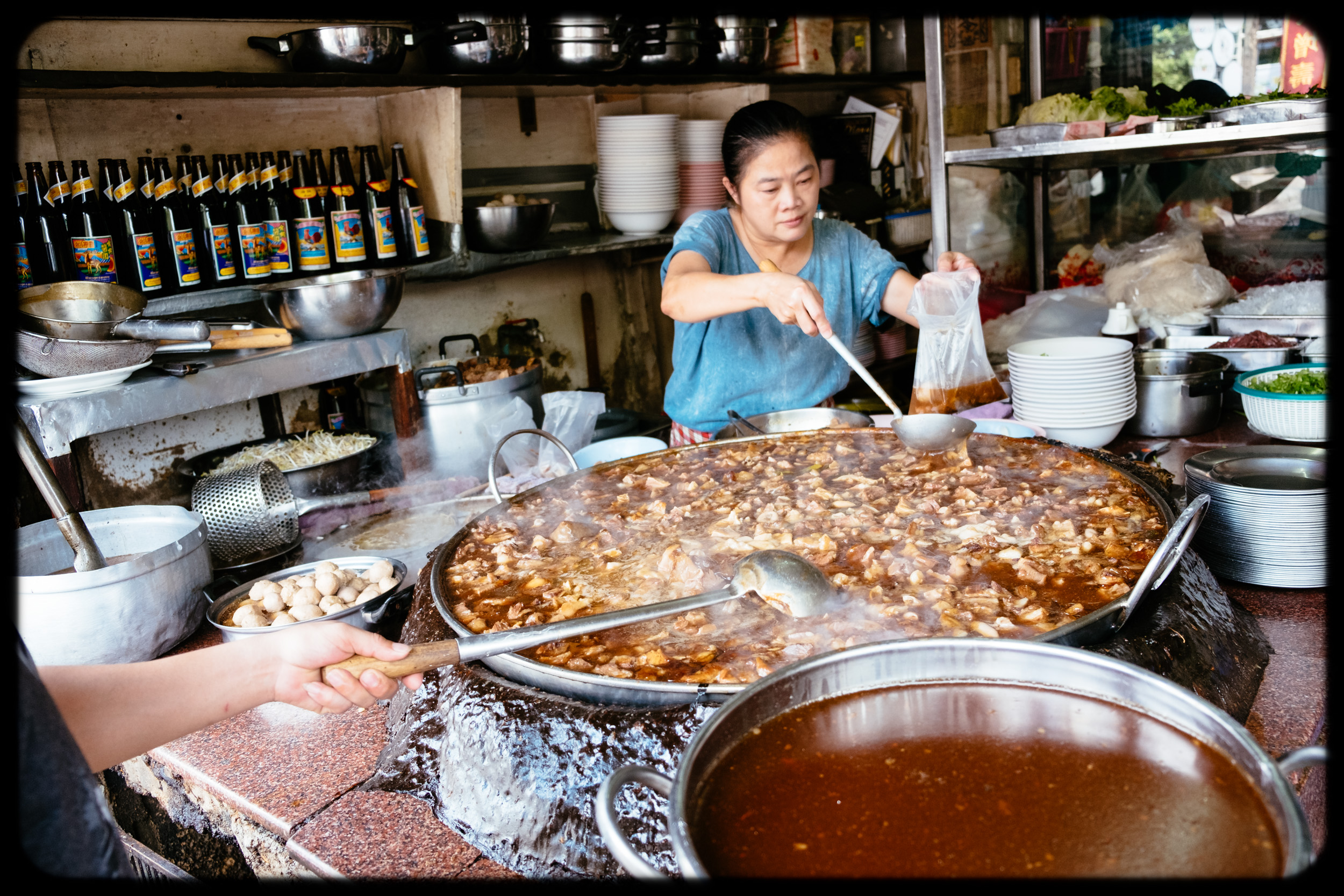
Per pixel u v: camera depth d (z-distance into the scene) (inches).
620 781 30.6
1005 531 62.6
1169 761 31.4
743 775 32.9
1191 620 50.7
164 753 60.3
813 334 83.0
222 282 110.8
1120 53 171.9
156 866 60.7
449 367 119.5
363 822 50.9
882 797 31.5
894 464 80.3
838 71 194.7
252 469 92.0
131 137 108.9
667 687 43.6
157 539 85.2
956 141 147.0
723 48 151.3
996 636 47.5
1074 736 33.5
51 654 68.5
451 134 120.5
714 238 103.0
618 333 179.9
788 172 95.4
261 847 54.6
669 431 139.5
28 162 99.7
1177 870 26.7
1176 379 100.7
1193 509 48.6
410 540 91.0
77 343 81.8
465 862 46.7
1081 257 165.8
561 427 117.3
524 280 159.3
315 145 126.3
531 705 46.3
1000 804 30.6
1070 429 95.7
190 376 90.7
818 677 36.4
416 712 52.7
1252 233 155.9
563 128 160.6
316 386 131.5
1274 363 109.7
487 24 117.6
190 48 114.4
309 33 106.3
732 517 68.4
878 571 56.7
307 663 43.5
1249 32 159.0
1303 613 63.1
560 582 60.3
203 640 77.2
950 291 93.6
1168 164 162.6
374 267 122.7
